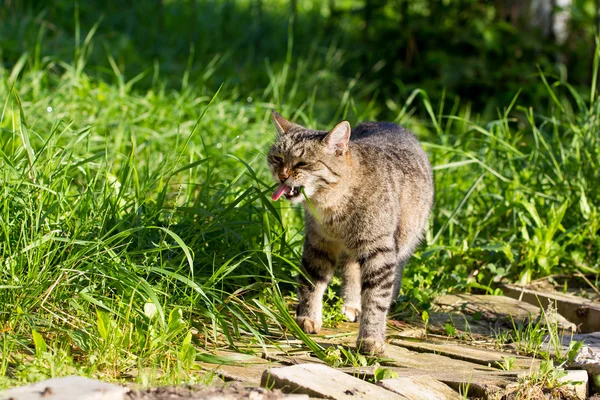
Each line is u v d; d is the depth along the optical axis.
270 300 6.70
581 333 7.34
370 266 6.45
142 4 17.17
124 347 5.14
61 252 5.83
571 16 15.10
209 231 6.79
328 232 6.62
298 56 15.72
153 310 5.38
